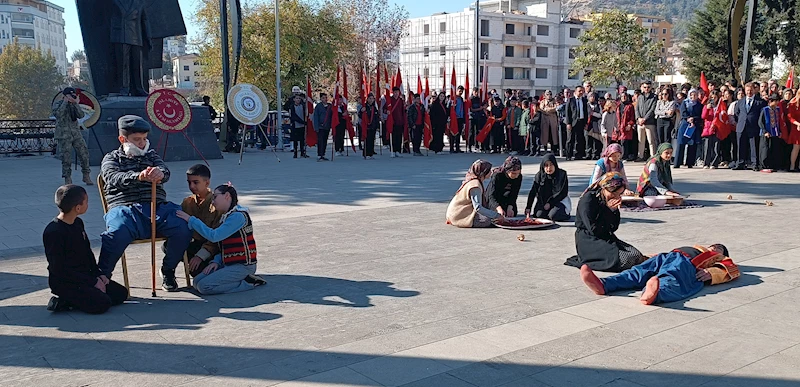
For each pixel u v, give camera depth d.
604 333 4.96
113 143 17.81
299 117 19.97
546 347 4.67
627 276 6.08
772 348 4.63
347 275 6.69
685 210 10.39
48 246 5.47
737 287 6.15
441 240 8.37
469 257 7.45
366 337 4.90
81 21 18.53
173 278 6.21
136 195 6.10
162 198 6.27
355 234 8.75
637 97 17.98
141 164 6.21
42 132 21.81
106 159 6.19
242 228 6.14
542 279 6.50
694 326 5.11
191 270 6.31
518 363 4.39
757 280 6.38
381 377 4.18
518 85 76.69
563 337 4.88
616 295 5.95
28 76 78.31
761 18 37.03
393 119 20.36
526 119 20.12
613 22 52.78
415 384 4.07
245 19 35.25
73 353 4.64
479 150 22.44
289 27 35.56
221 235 5.96
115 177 6.01
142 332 5.07
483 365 4.36
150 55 20.20
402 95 20.61
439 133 21.23
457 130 21.52
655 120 17.28
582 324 5.16
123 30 18.34
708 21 43.94
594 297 5.89
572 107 18.72
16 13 118.69
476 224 9.16
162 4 19.98
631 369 4.28
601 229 6.79
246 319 5.35
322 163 18.50
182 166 17.61
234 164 18.23
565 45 79.50
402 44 80.62
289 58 35.84
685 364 4.36
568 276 6.61
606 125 18.11
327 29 37.34
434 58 78.06
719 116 15.97
